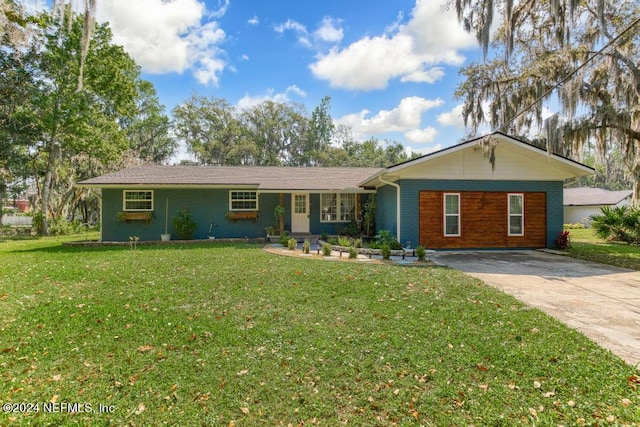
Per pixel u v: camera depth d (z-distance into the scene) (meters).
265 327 4.16
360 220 15.13
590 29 11.66
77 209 32.56
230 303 5.12
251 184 13.88
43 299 5.29
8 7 12.10
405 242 11.25
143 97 30.52
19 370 3.16
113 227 13.89
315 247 12.24
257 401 2.73
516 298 5.40
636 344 3.64
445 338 3.79
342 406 2.66
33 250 11.33
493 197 11.63
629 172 12.63
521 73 13.29
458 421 2.46
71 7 6.75
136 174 14.68
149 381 2.99
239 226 14.84
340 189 14.34
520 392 2.79
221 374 3.10
